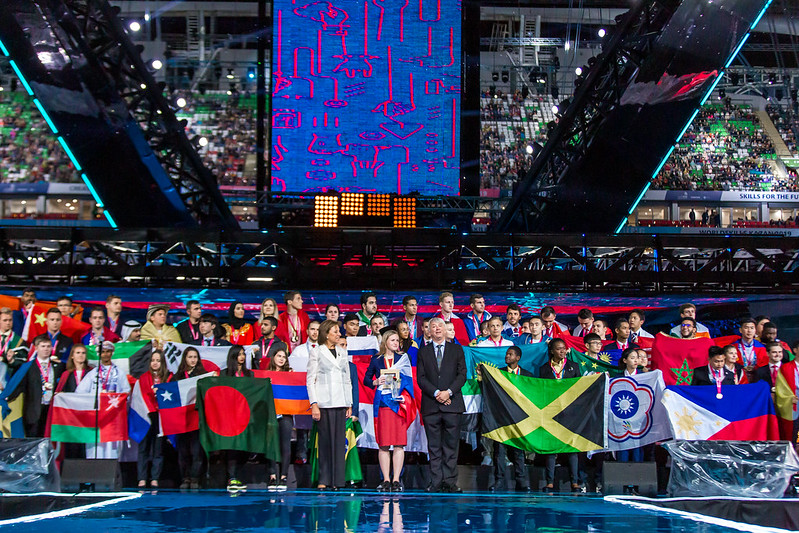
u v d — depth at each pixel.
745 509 7.04
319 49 21.14
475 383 9.53
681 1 16.61
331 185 21.11
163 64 35.59
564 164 20.75
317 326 9.45
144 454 9.10
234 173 36.69
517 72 35.78
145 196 19.11
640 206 35.28
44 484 7.90
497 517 6.04
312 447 8.86
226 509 6.45
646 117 18.22
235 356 9.02
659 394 9.08
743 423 8.80
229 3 35.59
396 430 8.54
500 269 17.00
